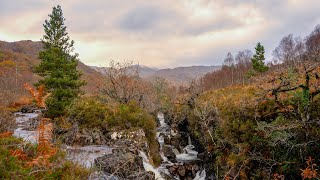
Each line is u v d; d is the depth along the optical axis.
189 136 27.45
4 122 13.25
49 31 25.27
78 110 19.11
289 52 51.69
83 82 21.70
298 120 12.19
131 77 29.31
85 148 14.73
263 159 13.22
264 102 15.88
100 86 27.94
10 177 6.18
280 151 13.16
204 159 20.66
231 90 33.50
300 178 12.05
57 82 19.28
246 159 14.31
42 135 7.62
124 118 19.48
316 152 12.01
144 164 15.48
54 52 21.28
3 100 23.80
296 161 12.17
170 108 35.38
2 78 65.00
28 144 8.10
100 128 18.38
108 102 24.75
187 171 19.47
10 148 7.86
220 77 85.31
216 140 19.11
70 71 22.09
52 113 17.66
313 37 59.91
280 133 11.91
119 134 18.06
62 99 19.06
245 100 17.69
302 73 12.59
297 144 11.41
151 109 32.03
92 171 8.35
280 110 13.73
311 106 12.85
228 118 18.03
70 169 7.58
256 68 38.69
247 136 15.38
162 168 18.38
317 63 12.19
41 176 6.70
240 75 74.06
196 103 27.53
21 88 55.91
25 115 24.67
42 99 7.91
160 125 33.94
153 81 44.69
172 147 24.03
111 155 12.55
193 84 34.94
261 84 15.91
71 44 25.72
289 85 13.34
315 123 12.34
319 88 12.38
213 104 23.88
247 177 13.94
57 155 7.89
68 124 15.72
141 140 17.94
